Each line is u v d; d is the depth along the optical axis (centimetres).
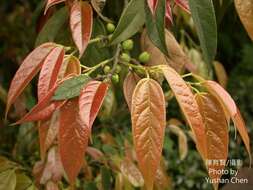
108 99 49
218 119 32
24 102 53
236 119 31
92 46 43
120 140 59
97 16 43
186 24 57
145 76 34
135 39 48
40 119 32
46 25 44
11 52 77
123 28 36
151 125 29
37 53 34
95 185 50
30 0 77
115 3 50
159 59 41
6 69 78
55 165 44
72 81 32
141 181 48
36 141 55
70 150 30
